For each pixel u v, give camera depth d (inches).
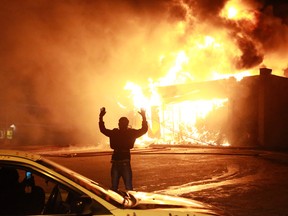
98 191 157.3
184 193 386.9
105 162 717.3
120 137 313.7
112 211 148.4
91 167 633.0
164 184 446.6
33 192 167.6
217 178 490.9
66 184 151.3
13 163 150.1
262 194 380.8
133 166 628.1
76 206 142.3
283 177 496.4
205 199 357.4
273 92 1031.6
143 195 184.7
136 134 317.1
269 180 471.8
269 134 1011.9
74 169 602.9
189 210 160.6
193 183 451.8
